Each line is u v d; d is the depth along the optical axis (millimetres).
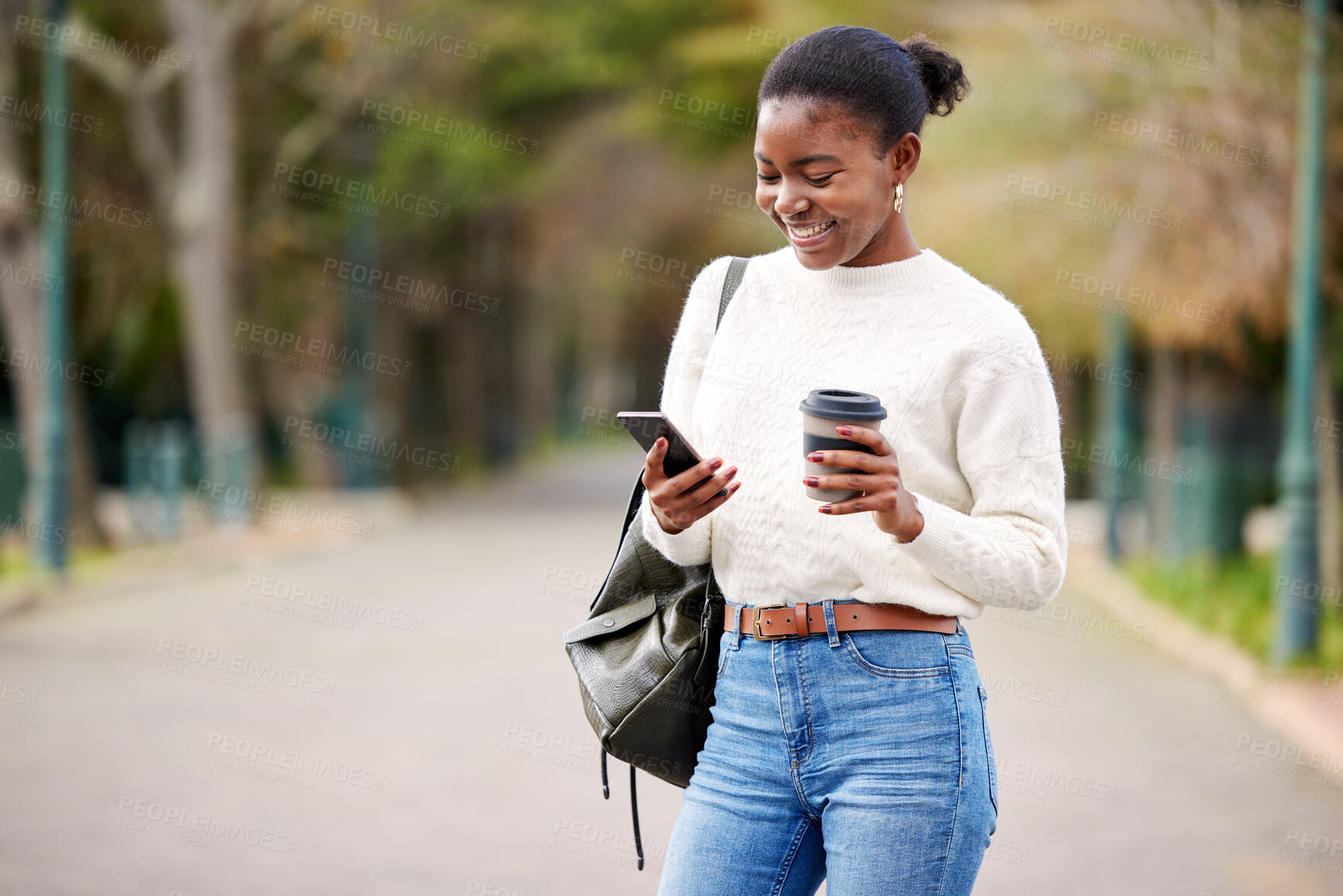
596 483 57188
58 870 9086
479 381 59969
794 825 4242
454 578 25047
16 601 20609
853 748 4129
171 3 31656
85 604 21391
